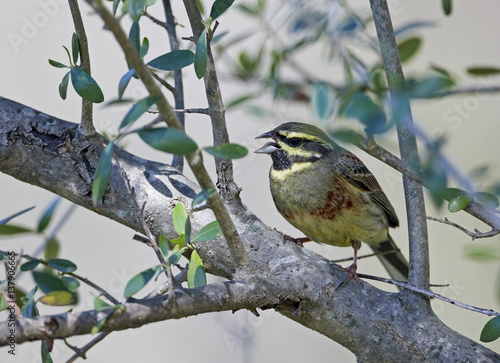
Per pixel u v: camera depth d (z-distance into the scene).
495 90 8.10
